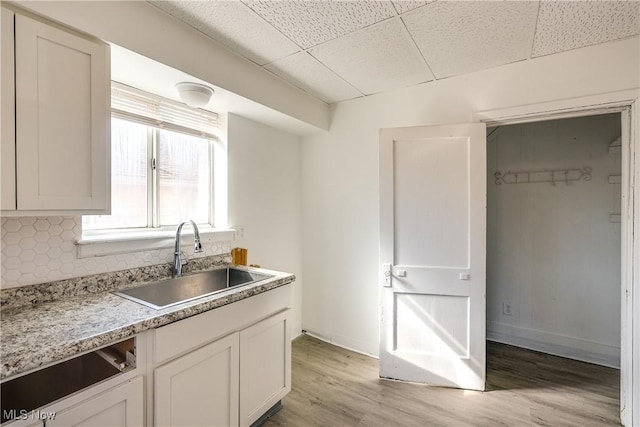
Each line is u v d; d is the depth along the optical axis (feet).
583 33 5.54
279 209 9.21
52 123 3.76
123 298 4.72
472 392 6.93
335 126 9.31
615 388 7.09
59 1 3.85
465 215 7.02
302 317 10.17
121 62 4.89
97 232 5.63
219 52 5.91
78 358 3.93
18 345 3.08
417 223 7.33
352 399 6.66
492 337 9.96
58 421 3.05
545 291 9.11
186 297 6.26
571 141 8.77
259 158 8.47
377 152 8.52
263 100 7.00
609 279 8.27
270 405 5.82
